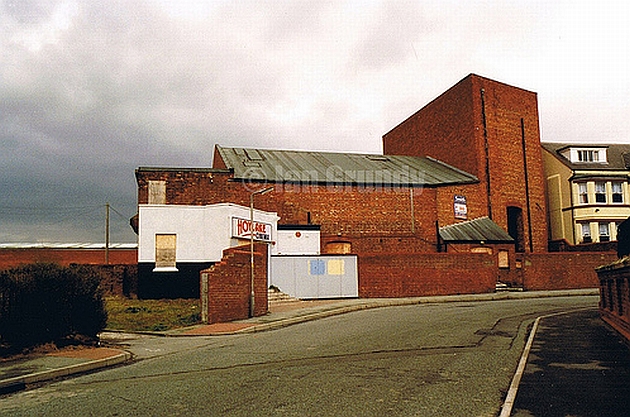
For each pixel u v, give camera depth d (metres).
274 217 29.09
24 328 12.09
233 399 7.21
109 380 9.07
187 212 25.56
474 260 29.41
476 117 38.22
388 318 17.78
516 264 32.44
